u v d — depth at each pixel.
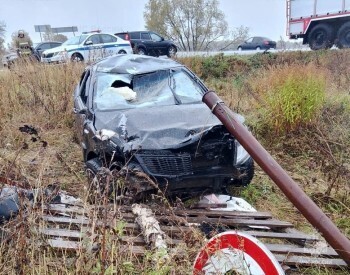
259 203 4.68
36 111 7.50
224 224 3.66
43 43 20.20
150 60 5.79
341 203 4.32
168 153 3.94
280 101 6.56
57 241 2.97
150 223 3.22
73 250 2.82
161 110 4.52
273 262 2.07
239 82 10.80
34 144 5.73
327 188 4.87
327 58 12.09
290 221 4.28
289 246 3.39
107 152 3.99
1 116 7.14
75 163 5.08
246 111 7.67
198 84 5.39
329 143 6.14
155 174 3.86
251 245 2.18
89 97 5.08
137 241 3.18
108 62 5.79
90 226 2.66
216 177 4.15
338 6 16.05
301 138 6.33
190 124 4.19
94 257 2.41
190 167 4.00
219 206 4.08
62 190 4.01
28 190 3.13
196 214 3.86
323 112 6.93
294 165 5.77
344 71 10.22
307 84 6.68
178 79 5.31
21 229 2.53
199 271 2.34
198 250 2.74
